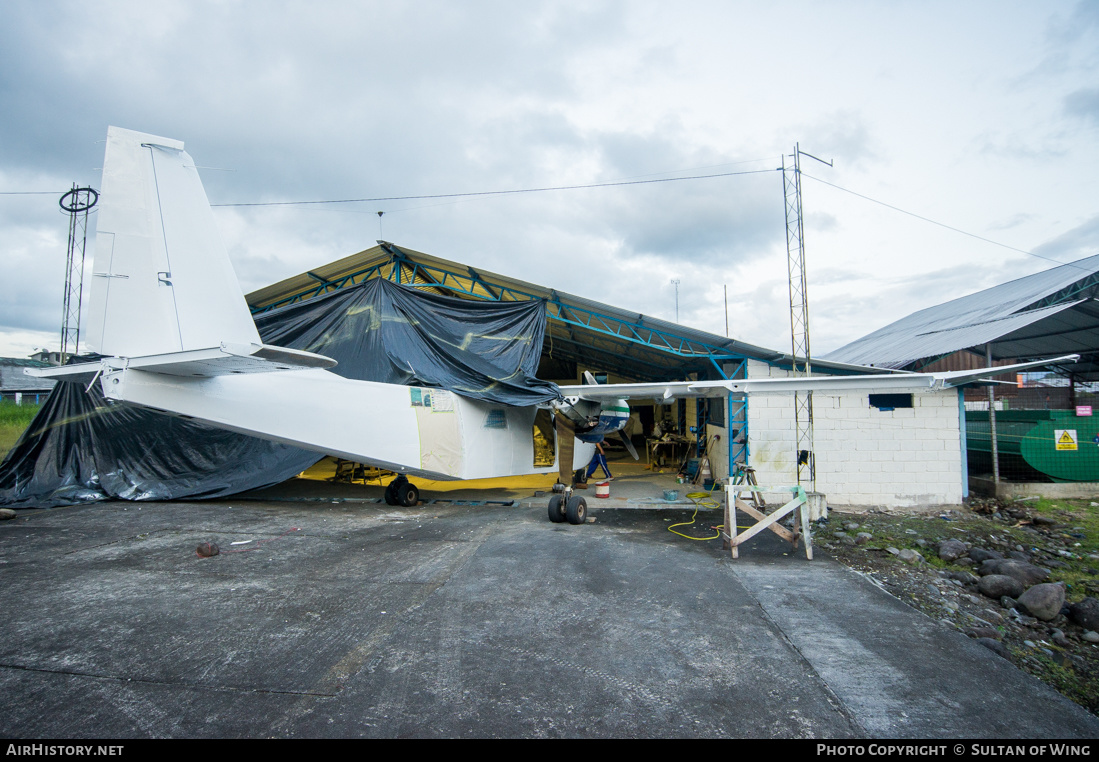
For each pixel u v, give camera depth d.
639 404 25.25
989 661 4.32
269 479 10.79
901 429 11.23
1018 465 12.73
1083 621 5.59
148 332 6.64
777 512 7.17
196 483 11.01
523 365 11.62
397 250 12.75
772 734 3.28
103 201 6.50
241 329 7.35
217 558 6.82
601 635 4.65
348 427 8.48
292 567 6.45
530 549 7.33
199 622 4.83
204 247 7.09
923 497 11.17
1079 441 12.16
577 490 12.84
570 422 12.29
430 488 12.77
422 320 11.54
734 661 4.22
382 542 7.64
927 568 7.17
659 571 6.44
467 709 3.50
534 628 4.77
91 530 8.34
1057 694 3.85
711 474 13.45
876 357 18.23
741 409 11.45
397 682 3.83
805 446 11.24
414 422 9.41
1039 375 20.27
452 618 4.96
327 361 5.78
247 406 7.47
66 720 3.34
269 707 3.50
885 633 4.80
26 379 26.33
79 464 11.31
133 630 4.66
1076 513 10.62
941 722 3.46
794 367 11.00
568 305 12.61
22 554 7.00
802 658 4.29
